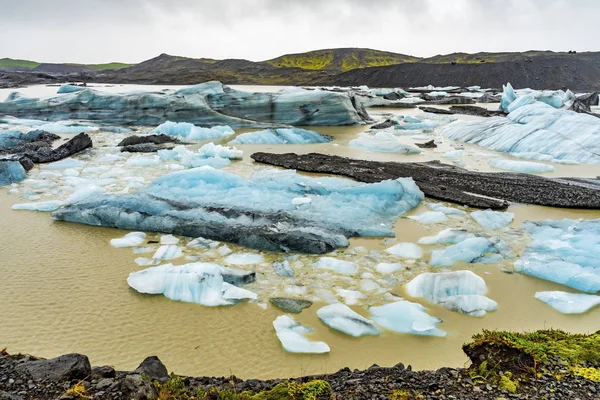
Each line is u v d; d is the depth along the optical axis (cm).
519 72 9169
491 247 1216
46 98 3747
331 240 1248
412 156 2522
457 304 956
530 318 925
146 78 11375
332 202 1558
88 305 946
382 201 1570
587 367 630
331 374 676
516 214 1541
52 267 1115
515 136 2722
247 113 3669
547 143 2569
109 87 8544
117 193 1703
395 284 1055
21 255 1181
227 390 594
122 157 2389
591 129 2534
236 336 848
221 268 1052
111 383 570
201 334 852
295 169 2123
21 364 614
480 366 631
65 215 1421
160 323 887
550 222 1420
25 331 851
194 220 1349
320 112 3659
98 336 840
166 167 2173
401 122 3888
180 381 614
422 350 817
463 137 3086
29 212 1505
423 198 1688
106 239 1292
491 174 2050
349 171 2036
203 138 3031
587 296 996
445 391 587
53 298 972
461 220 1473
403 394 573
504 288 1047
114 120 3553
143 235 1311
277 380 649
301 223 1344
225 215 1381
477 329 887
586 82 8762
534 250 1234
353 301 977
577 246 1225
